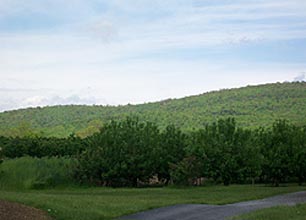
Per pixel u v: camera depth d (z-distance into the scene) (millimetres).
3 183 32719
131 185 37625
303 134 36719
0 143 44531
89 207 17438
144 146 37656
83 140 47125
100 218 16000
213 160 34500
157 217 16625
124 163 36719
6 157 42000
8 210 14695
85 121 109312
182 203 20703
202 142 35281
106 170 36750
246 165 34375
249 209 18812
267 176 36375
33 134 72438
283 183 38469
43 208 16172
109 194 26797
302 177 35938
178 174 34281
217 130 35938
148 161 37250
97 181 37094
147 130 39781
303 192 28078
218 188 32000
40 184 33500
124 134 37969
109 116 113375
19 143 44438
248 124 93438
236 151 34625
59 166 37406
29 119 119750
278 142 36188
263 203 21484
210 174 34469
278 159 35188
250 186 34500
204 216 16906
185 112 114062
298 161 35250
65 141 47094
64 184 35500
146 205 19203
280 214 16375
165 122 103188
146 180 37875
